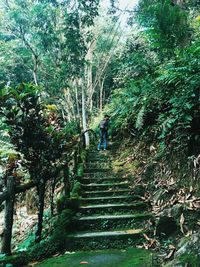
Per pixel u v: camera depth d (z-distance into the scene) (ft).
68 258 13.48
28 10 40.22
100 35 55.83
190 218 14.11
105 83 58.65
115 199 19.97
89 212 18.56
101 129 34.01
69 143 17.69
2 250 13.50
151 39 22.27
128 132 31.22
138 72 31.73
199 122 17.11
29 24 40.32
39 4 38.42
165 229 14.76
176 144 19.35
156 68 22.98
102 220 17.01
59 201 18.83
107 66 56.70
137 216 17.11
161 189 18.20
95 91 59.21
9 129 15.15
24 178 17.63
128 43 42.24
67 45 37.52
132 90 23.97
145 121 24.59
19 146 15.23
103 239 15.24
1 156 16.01
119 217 17.11
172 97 18.26
